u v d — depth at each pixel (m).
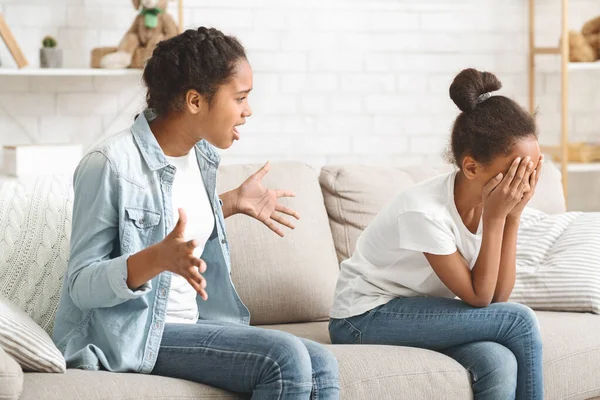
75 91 4.73
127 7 4.74
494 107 2.70
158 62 2.45
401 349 2.68
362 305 2.86
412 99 5.16
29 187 2.84
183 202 2.57
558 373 2.86
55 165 4.30
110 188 2.36
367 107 5.10
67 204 2.82
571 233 3.45
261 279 3.18
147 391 2.18
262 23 4.93
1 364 1.99
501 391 2.62
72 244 2.37
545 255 3.42
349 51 5.06
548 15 5.21
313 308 3.24
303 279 3.23
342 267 3.02
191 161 2.64
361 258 2.97
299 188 3.39
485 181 2.71
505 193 2.66
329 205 3.50
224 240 2.69
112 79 4.78
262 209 2.79
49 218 2.78
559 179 3.81
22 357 2.20
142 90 4.80
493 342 2.71
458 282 2.71
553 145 5.16
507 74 5.26
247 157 4.96
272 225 2.81
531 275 3.31
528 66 5.27
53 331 2.46
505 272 2.83
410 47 5.14
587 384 2.97
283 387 2.20
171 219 2.46
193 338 2.35
